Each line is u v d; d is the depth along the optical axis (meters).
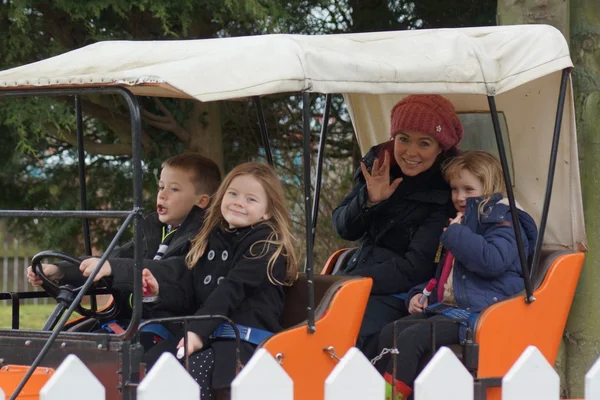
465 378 3.91
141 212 4.07
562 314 5.27
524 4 6.64
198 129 9.08
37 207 9.54
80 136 5.54
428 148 5.72
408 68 4.67
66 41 8.32
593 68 6.71
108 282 5.13
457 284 5.24
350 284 4.81
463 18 9.01
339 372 3.69
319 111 9.91
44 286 5.02
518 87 5.78
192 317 4.34
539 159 5.76
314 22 9.22
